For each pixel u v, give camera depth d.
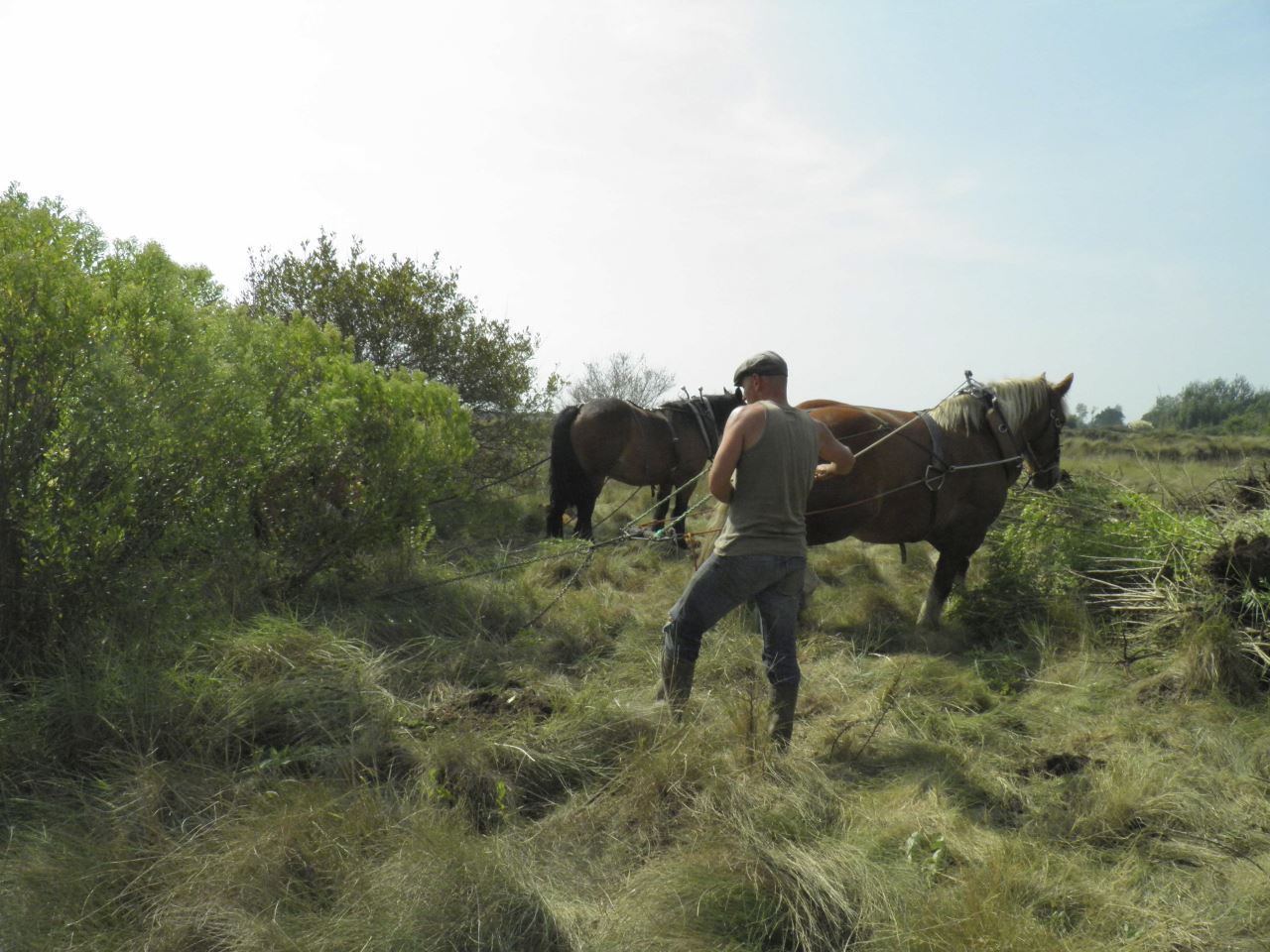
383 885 2.63
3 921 2.47
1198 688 4.52
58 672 3.89
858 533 5.82
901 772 3.74
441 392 6.16
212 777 3.32
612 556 7.59
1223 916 2.69
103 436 3.94
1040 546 6.35
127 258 4.44
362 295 11.93
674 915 2.64
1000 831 3.29
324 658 4.42
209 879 2.66
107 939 2.45
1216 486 7.23
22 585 3.94
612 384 22.52
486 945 2.49
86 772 3.40
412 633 5.36
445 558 7.49
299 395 5.57
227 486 4.71
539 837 3.14
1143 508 6.11
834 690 4.76
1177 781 3.53
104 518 3.89
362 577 6.12
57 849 2.82
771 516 3.78
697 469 8.88
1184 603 5.10
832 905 2.72
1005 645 5.68
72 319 3.85
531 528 9.73
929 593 6.12
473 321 12.77
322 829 2.94
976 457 5.92
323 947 2.41
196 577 4.57
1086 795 3.46
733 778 3.41
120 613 4.16
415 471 5.92
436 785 3.35
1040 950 2.45
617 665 5.03
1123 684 4.75
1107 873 2.98
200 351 4.28
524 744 3.74
